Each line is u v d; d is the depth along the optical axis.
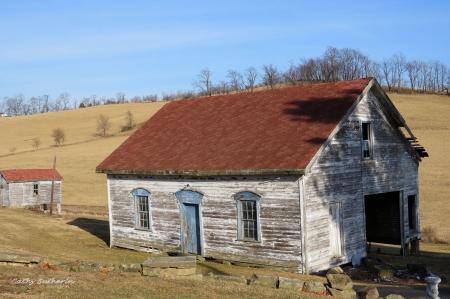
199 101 28.44
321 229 19.12
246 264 19.77
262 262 19.30
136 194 24.16
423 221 37.75
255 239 19.55
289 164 18.23
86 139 102.06
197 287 12.61
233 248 20.20
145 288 12.31
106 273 14.09
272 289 13.02
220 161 20.66
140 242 23.92
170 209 22.62
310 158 18.16
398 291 15.88
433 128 78.69
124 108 140.75
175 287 12.51
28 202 50.50
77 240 27.30
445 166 57.88
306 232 18.28
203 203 21.20
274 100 24.47
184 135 24.83
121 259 21.27
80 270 14.26
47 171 53.19
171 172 21.84
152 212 23.42
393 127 24.53
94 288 12.12
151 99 174.25
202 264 20.12
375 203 26.25
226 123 24.09
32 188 50.88
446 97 108.56
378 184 23.02
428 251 27.12
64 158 81.06
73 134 109.06
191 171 21.03
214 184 20.84
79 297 11.32
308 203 18.52
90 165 75.31
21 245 23.39
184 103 29.05
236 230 20.09
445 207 42.41
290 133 20.53
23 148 95.25
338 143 20.50
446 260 23.61
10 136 110.06
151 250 23.41
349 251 20.67
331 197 19.78
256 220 19.50
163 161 22.94
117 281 12.97
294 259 18.45
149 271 13.88
